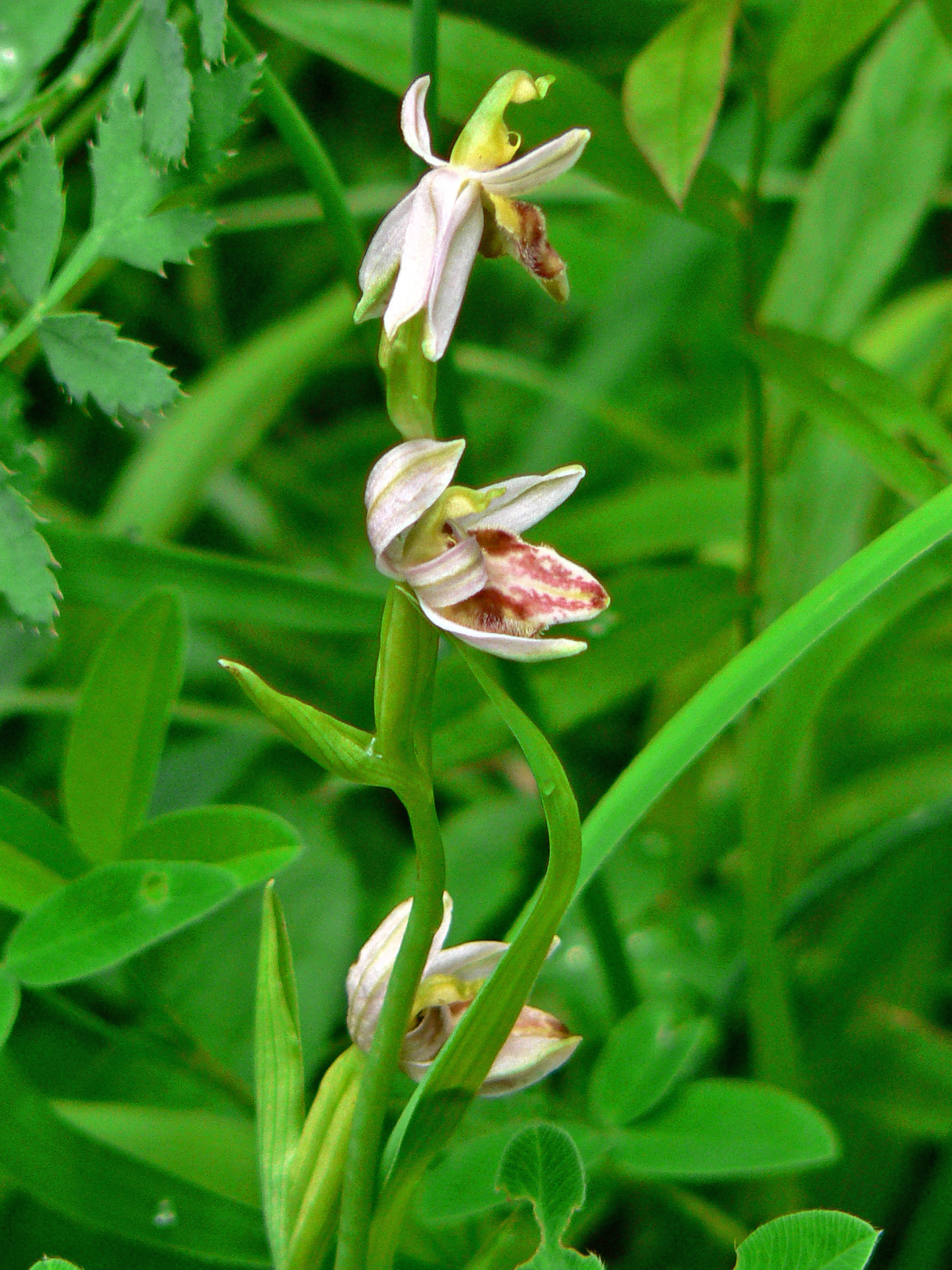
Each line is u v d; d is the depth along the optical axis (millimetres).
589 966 571
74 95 420
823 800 662
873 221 603
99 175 392
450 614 361
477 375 911
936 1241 483
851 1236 368
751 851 467
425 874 365
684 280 775
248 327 921
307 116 949
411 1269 420
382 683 362
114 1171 410
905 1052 524
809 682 462
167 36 385
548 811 362
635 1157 410
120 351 385
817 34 440
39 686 671
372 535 359
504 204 361
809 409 445
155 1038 439
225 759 659
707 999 567
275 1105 380
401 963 368
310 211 620
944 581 463
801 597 571
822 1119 408
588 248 827
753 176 450
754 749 479
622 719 733
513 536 363
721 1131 411
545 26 906
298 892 574
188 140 388
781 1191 508
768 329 457
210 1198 413
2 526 386
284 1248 376
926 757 671
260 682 358
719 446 789
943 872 496
